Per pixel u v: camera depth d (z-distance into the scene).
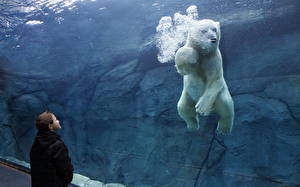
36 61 13.21
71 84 12.53
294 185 6.81
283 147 7.12
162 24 5.21
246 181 7.50
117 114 10.56
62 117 12.70
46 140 2.93
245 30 7.71
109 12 11.15
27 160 12.68
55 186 2.87
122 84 10.45
